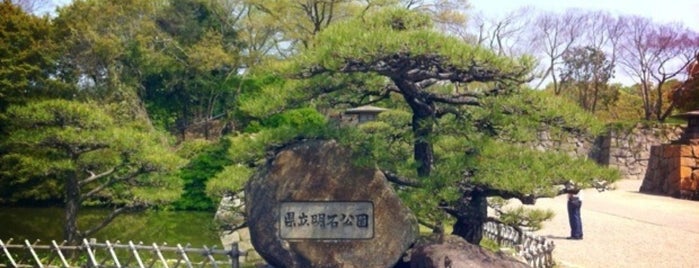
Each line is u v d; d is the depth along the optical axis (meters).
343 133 8.70
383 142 9.00
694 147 25.80
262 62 36.16
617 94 48.59
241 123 31.58
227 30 37.34
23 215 21.73
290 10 35.38
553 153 8.70
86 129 11.91
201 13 36.88
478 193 8.89
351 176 8.53
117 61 30.56
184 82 35.50
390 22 8.62
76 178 12.44
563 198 25.31
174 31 35.94
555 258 12.77
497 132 9.25
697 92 35.06
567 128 8.62
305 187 8.53
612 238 15.55
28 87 22.44
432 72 8.27
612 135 34.19
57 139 11.53
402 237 8.42
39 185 22.89
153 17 34.66
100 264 10.28
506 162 8.50
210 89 36.09
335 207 8.49
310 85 8.82
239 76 36.56
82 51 25.14
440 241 8.49
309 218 8.50
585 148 34.59
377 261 8.40
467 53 7.54
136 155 11.72
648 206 22.44
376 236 8.44
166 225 19.44
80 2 26.53
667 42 54.34
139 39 31.06
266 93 8.99
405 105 11.17
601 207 22.11
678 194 25.45
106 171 12.90
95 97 24.61
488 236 13.69
